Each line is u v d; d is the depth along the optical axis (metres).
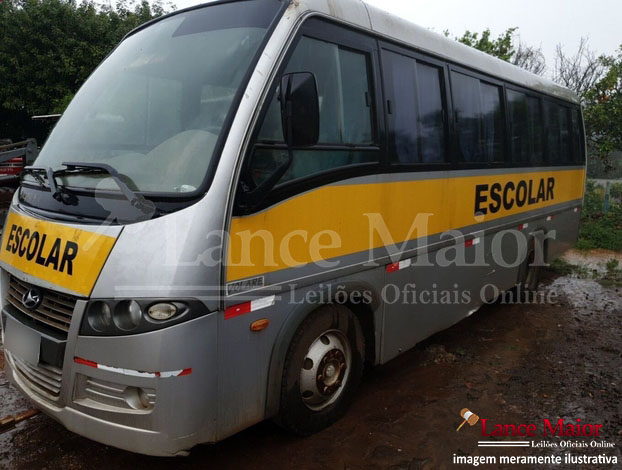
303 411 3.31
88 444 3.30
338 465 3.18
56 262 2.73
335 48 3.36
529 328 5.86
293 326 3.08
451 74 4.61
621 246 10.80
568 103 7.63
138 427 2.54
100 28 17.20
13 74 17.05
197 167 2.66
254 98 2.77
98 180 2.84
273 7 3.12
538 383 4.41
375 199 3.65
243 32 3.09
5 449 3.23
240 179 2.67
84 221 2.71
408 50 4.06
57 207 2.88
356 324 3.67
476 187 5.00
